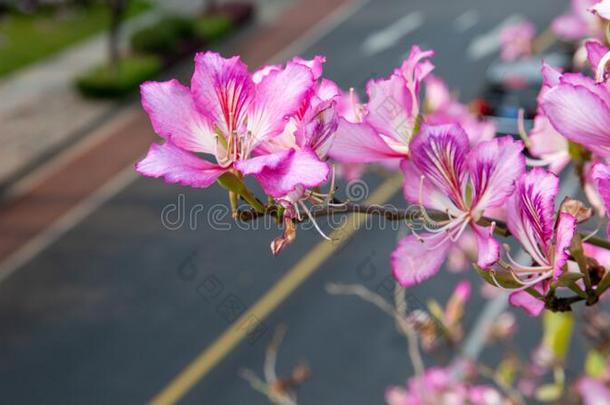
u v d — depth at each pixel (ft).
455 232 7.85
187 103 7.10
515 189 7.46
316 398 39.29
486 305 42.47
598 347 17.66
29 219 59.47
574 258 7.44
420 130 7.73
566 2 96.73
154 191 61.11
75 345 44.50
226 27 95.14
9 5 100.27
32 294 49.67
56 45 91.61
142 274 50.31
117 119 74.49
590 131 6.61
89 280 50.57
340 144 7.96
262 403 39.34
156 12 103.24
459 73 79.77
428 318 18.30
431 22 94.43
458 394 20.62
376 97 8.00
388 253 48.39
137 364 42.65
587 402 17.85
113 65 79.00
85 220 58.29
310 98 6.95
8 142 70.59
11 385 42.14
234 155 7.01
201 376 41.45
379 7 101.19
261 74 7.36
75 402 40.75
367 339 42.32
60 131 72.33
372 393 39.27
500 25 92.22
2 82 82.53
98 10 101.86
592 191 9.37
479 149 7.61
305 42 93.97
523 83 49.83
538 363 22.90
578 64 11.75
